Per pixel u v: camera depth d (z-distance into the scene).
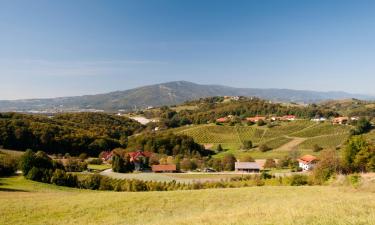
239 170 135.25
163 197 45.06
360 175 49.50
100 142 173.75
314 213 21.20
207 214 28.31
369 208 22.20
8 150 141.38
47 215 37.06
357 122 194.88
